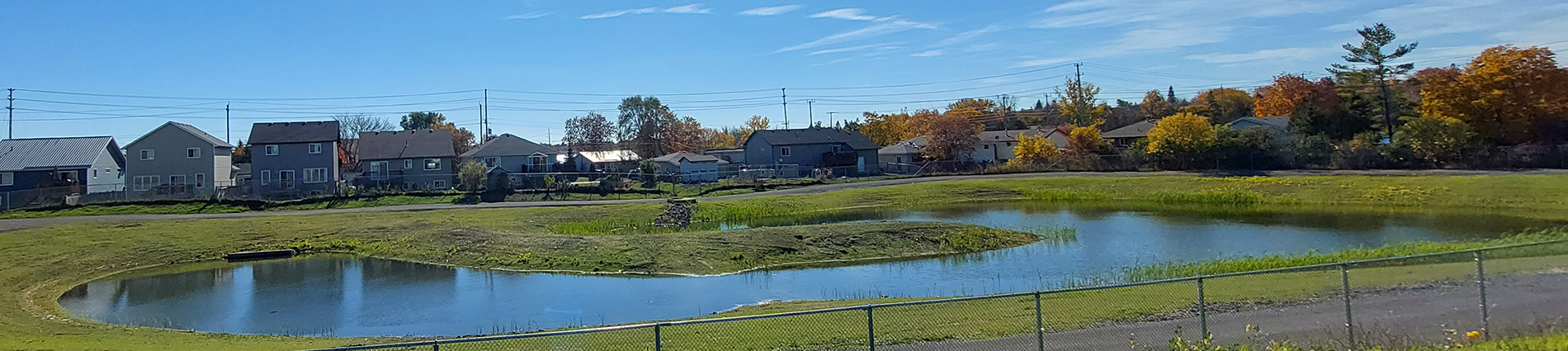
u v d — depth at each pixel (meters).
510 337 13.15
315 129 70.38
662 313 23.50
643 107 112.19
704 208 52.53
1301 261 25.50
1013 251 34.00
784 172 81.19
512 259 33.22
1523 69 63.25
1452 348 12.16
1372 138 69.06
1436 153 60.66
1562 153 56.59
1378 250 26.14
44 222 45.50
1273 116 95.25
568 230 44.16
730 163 85.56
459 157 82.56
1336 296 17.28
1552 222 36.38
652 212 50.19
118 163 71.50
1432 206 44.47
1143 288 19.58
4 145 64.44
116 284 30.84
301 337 19.67
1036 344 14.31
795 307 21.77
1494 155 58.50
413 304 25.92
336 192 58.06
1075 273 28.30
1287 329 14.63
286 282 30.64
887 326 16.22
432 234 39.00
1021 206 54.34
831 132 92.56
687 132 118.56
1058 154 78.62
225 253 37.19
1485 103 63.66
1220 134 68.94
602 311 24.02
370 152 73.44
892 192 60.84
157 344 17.45
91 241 37.81
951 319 16.70
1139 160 72.19
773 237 34.97
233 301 27.09
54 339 18.31
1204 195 53.75
